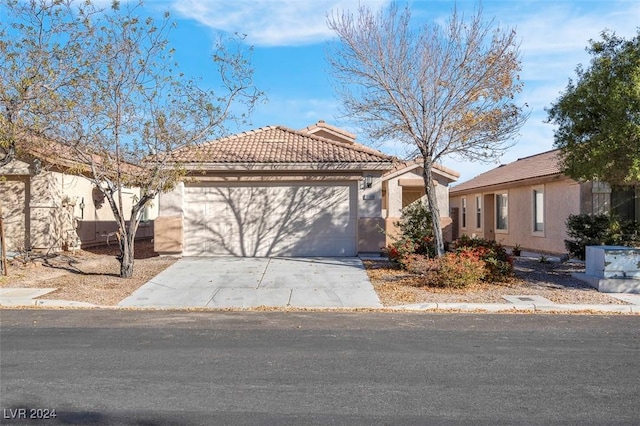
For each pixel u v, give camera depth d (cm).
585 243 1631
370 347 778
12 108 1270
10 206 1802
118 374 642
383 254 1794
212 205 1838
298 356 726
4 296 1188
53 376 633
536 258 1855
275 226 1841
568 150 1317
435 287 1309
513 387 601
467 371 661
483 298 1185
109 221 2445
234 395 572
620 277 1278
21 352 741
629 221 1641
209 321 977
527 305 1117
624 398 566
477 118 1450
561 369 671
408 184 2238
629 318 1020
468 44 1474
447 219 2114
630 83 1135
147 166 1425
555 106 1337
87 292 1252
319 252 1838
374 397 568
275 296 1220
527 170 2319
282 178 1814
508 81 1457
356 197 1841
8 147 1360
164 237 1789
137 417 512
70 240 1995
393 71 1484
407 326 934
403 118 1495
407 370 664
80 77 1303
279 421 504
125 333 868
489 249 1427
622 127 1128
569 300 1170
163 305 1141
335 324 952
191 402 551
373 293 1247
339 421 504
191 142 1413
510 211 2408
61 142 1396
